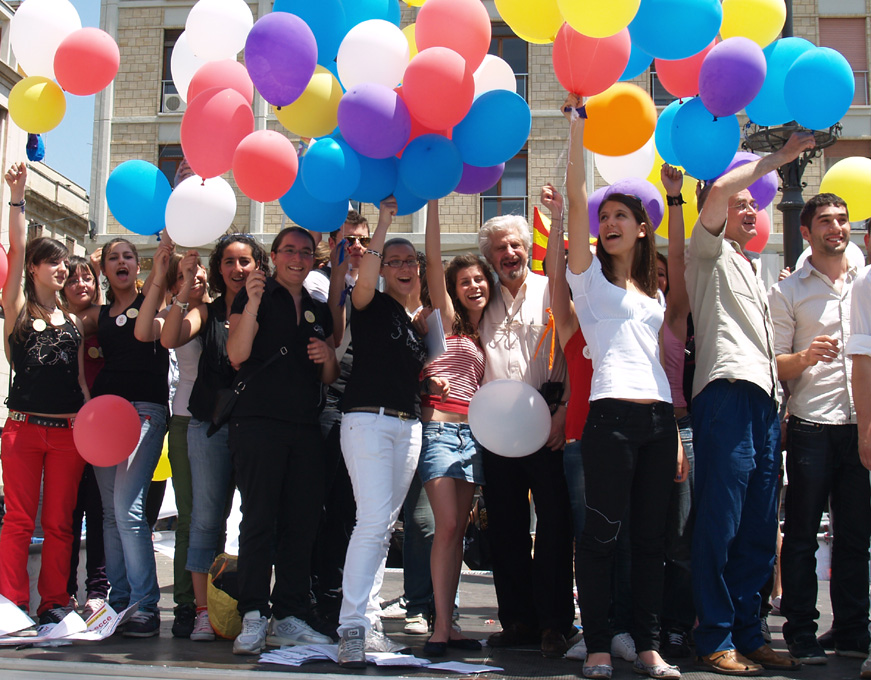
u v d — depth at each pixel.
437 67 3.11
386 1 3.77
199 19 3.59
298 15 3.44
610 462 3.08
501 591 3.80
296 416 3.50
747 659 3.15
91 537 4.48
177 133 15.45
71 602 4.44
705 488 3.24
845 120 14.20
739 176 3.25
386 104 3.13
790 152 3.25
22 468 3.90
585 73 3.24
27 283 4.07
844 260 3.75
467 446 3.68
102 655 3.31
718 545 3.19
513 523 3.79
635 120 3.54
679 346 3.76
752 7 3.45
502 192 14.65
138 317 3.88
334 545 4.08
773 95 3.56
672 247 3.71
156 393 4.08
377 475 3.32
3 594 3.80
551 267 3.54
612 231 3.29
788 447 3.60
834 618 3.56
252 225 14.71
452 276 3.90
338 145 3.25
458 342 3.82
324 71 3.52
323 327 3.75
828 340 3.38
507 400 3.30
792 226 5.24
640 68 3.79
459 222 14.55
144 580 3.89
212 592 3.75
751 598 3.29
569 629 3.61
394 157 3.47
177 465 4.14
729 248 3.45
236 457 3.50
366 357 3.43
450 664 3.15
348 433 3.37
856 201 4.04
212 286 4.10
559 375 3.81
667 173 3.67
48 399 3.94
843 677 3.04
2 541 3.84
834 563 3.57
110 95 15.60
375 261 3.42
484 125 3.32
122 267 4.14
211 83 3.58
